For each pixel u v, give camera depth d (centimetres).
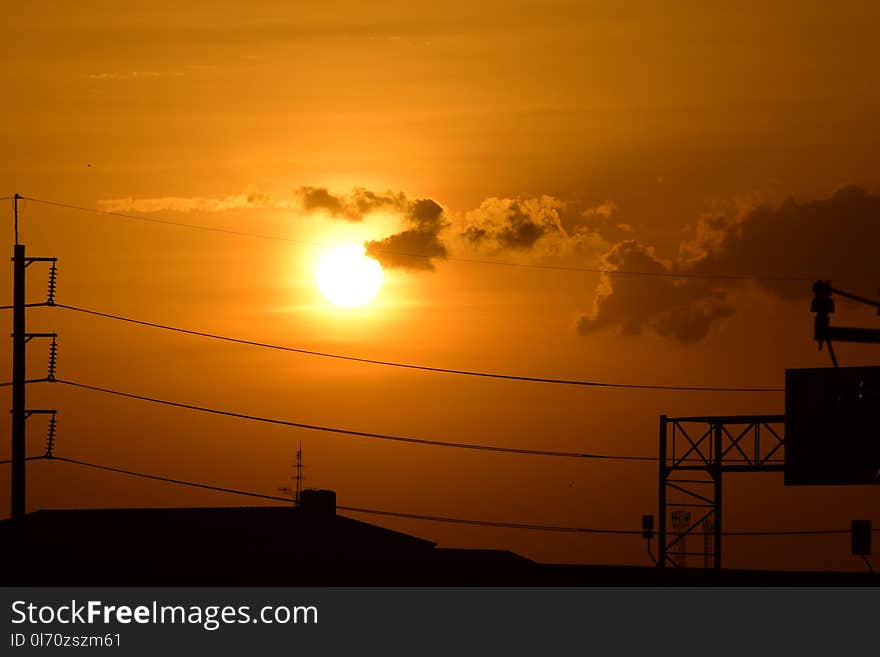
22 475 13838
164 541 15150
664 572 15100
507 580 14712
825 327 8238
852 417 14600
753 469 15500
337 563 14925
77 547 14775
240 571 14525
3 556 14425
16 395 14025
